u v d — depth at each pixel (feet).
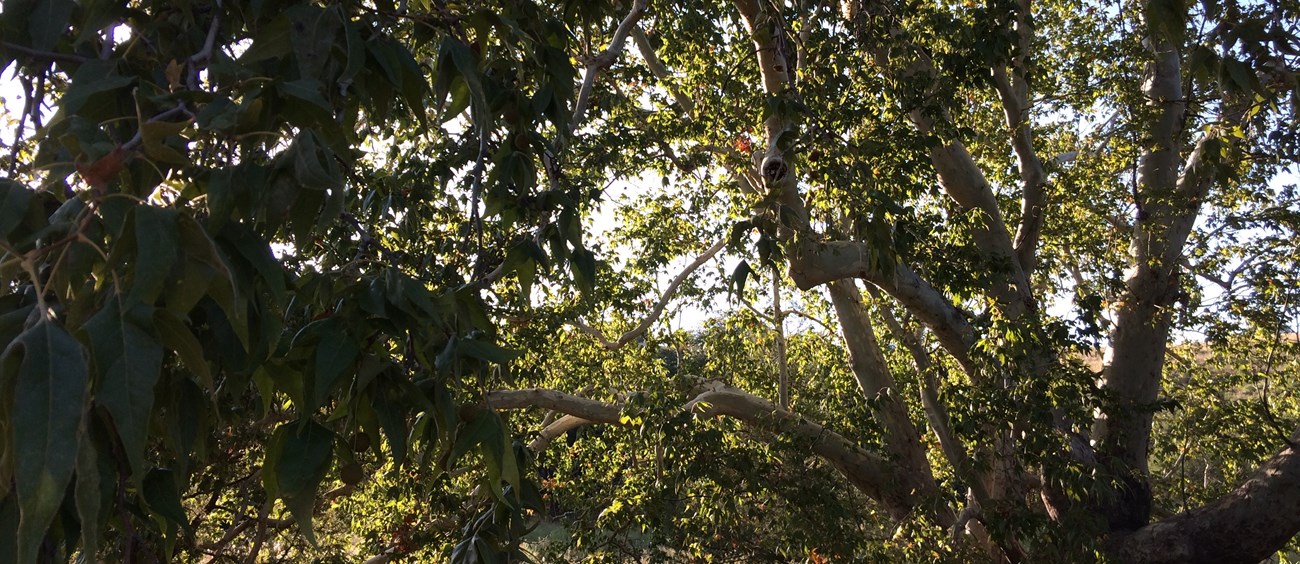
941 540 26.18
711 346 41.88
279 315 4.97
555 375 37.52
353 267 6.42
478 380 5.78
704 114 27.58
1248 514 27.04
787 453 29.81
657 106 30.53
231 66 4.39
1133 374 32.30
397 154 17.74
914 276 30.22
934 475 37.78
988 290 27.84
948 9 24.32
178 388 4.42
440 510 26.55
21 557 2.72
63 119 3.94
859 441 31.91
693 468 26.63
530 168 7.75
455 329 5.97
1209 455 38.34
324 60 4.72
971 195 31.96
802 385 42.78
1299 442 27.17
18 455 2.81
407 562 28.45
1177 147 32.76
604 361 37.40
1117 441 29.76
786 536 28.30
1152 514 35.70
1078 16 32.86
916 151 20.98
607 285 31.53
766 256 12.66
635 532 34.50
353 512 32.14
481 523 6.68
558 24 8.41
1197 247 32.89
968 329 30.48
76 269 3.61
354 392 4.73
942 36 22.24
